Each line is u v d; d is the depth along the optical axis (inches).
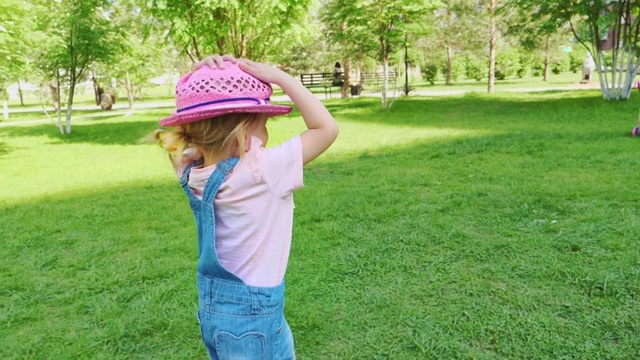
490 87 727.1
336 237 145.7
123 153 361.4
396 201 179.5
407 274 119.2
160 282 123.0
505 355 86.0
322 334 95.6
